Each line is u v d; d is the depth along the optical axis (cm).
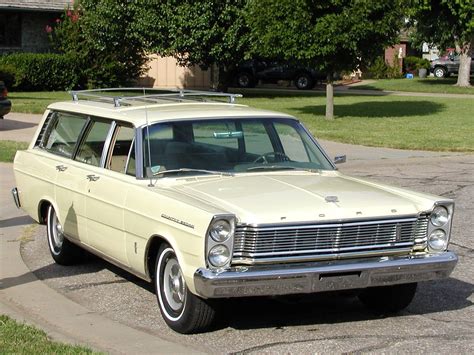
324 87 4259
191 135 697
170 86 4078
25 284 762
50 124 856
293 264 580
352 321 654
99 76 3475
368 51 2311
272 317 663
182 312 606
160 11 3092
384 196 634
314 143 753
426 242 624
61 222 789
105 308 691
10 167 1432
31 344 553
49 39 3647
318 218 582
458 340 604
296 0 2244
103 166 724
